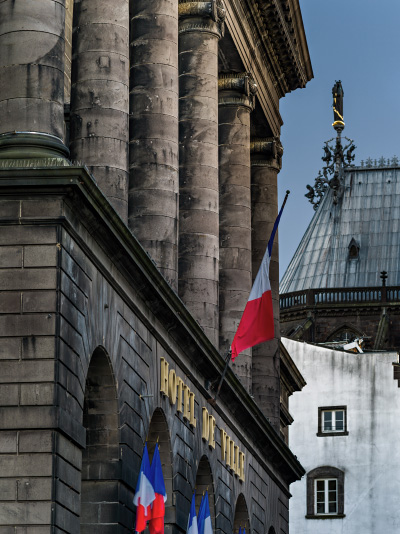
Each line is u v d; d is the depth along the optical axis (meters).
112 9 55.19
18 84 45.06
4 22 45.62
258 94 85.75
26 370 41.81
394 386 124.69
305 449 125.00
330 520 122.81
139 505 48.69
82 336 44.56
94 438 48.91
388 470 123.06
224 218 78.81
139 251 49.31
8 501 40.84
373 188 187.38
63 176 42.38
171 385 57.22
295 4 87.44
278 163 91.06
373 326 176.12
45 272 42.47
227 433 70.25
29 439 41.31
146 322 53.44
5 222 42.66
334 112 189.88
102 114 54.16
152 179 60.28
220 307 77.25
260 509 79.12
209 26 71.56
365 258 181.75
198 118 70.44
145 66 61.72
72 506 42.66
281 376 102.94
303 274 183.12
